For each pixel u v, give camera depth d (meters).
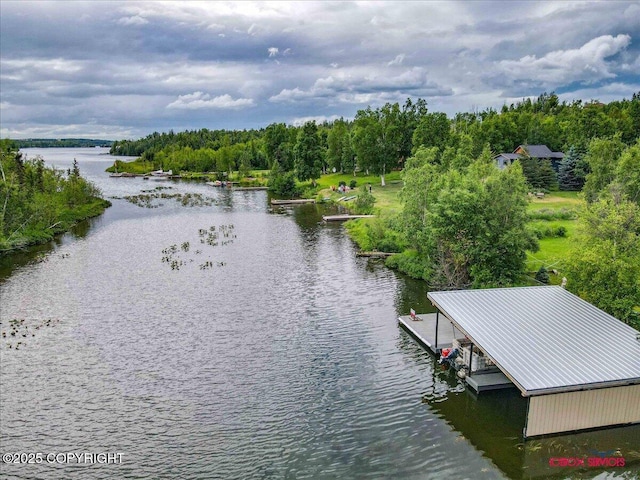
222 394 27.11
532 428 22.64
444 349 30.08
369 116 113.06
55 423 24.56
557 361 23.03
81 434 23.67
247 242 64.44
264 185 131.12
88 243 65.31
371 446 22.59
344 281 47.03
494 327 26.61
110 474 20.92
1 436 23.52
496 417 24.80
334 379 28.62
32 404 26.22
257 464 21.42
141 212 91.06
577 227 34.00
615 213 32.09
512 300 30.23
